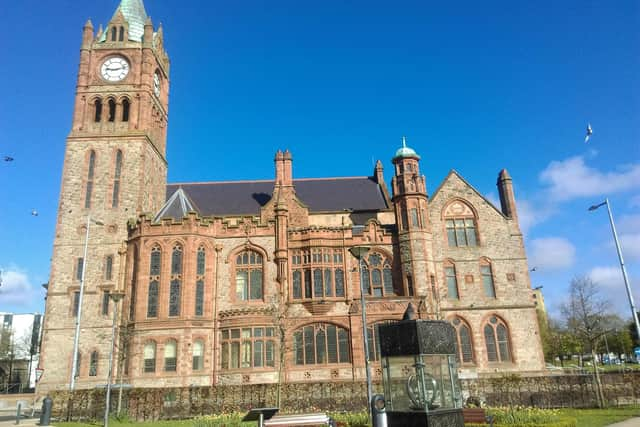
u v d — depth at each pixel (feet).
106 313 159.63
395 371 59.62
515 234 170.19
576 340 231.91
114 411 114.93
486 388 116.98
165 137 209.97
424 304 150.82
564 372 174.81
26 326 382.42
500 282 165.17
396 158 169.99
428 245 161.27
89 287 162.20
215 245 159.33
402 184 166.40
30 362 328.49
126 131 181.37
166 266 152.76
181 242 155.63
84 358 155.12
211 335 149.48
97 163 177.37
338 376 144.97
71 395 116.06
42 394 152.15
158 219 164.66
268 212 180.96
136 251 158.81
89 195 173.47
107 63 191.42
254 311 147.02
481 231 170.30
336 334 150.61
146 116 185.78
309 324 151.02
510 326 160.76
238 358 144.15
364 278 159.94
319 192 205.67
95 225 169.27
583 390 113.29
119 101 186.50
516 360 156.97
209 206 190.49
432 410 55.36
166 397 111.86
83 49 192.03
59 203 171.73
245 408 110.93
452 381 58.65
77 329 148.66
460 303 161.99
